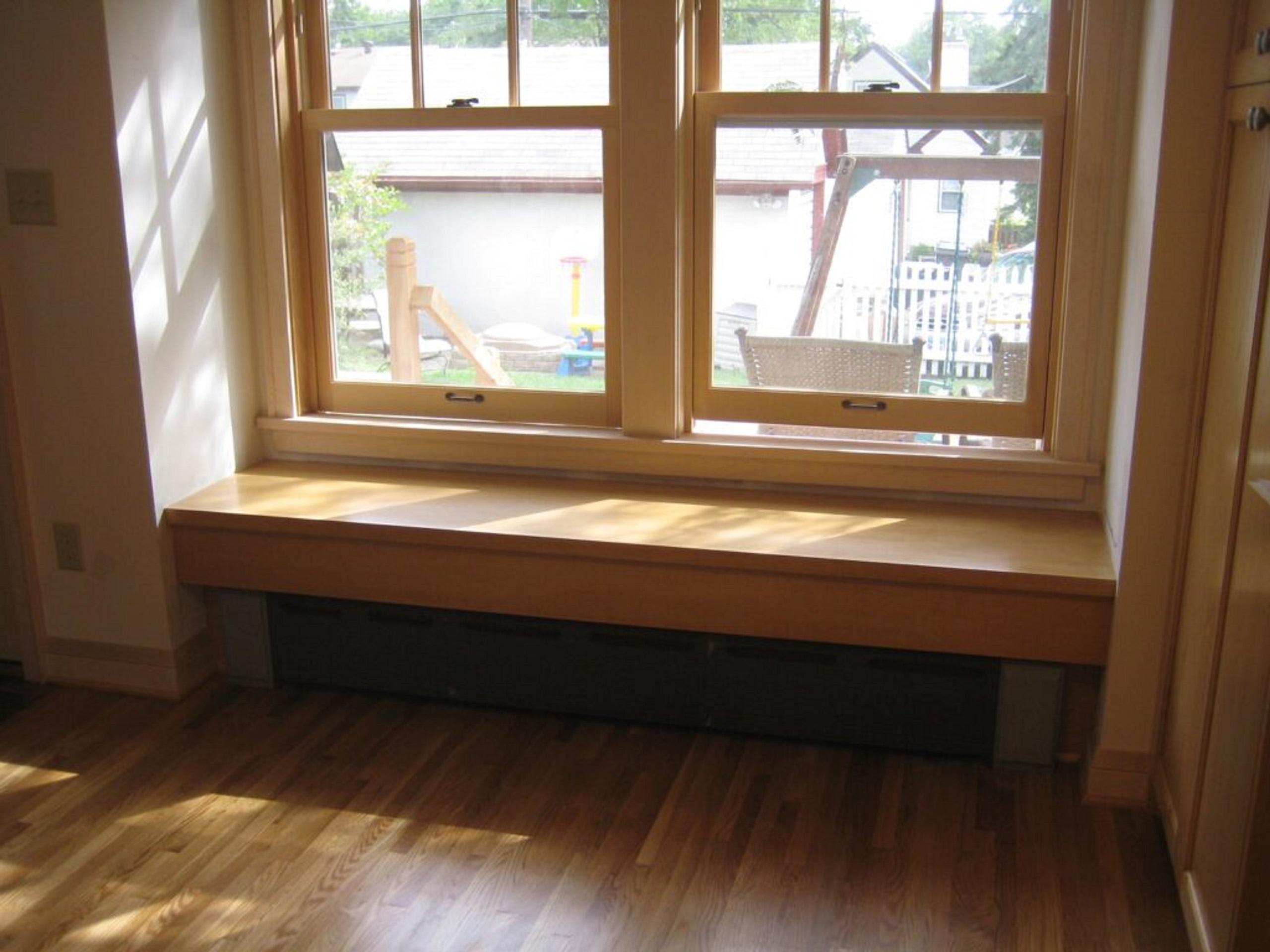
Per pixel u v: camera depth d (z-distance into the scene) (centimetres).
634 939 208
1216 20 207
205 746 275
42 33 263
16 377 288
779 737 275
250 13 293
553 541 260
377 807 249
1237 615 184
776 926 211
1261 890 170
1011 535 260
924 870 227
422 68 295
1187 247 216
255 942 208
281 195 303
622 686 274
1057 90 261
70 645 303
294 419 316
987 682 254
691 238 286
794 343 289
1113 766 246
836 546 253
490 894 221
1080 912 215
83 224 272
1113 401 261
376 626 286
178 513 286
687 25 271
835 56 271
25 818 246
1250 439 182
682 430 297
